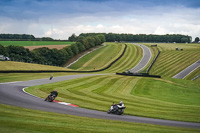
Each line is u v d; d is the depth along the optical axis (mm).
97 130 14633
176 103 37094
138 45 192000
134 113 24047
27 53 109500
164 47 170750
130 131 15336
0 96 25734
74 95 34375
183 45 190750
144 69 107500
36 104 23594
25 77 52438
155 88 55531
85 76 66375
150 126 17969
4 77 48375
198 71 96312
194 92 56375
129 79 65000
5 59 80062
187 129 18078
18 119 15344
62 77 60531
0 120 14406
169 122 20922
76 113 21109
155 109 28078
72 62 133375
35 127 13742
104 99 33469
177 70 101688
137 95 42719
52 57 123438
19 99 25359
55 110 21438
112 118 20453
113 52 153125
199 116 25000
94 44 176000
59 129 13883
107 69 110188
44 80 50469
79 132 13703
